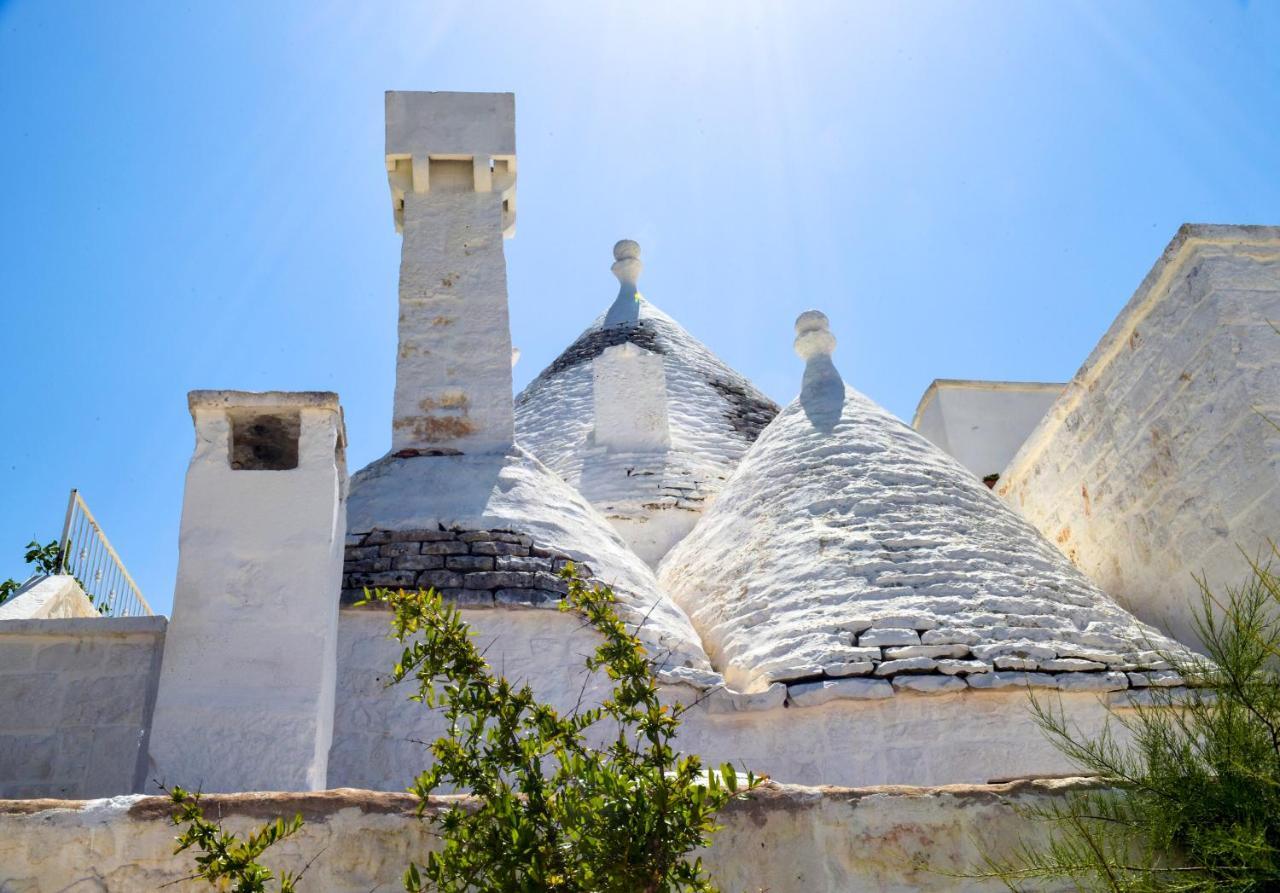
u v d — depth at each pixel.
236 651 6.46
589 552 9.60
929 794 4.89
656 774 4.36
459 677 4.66
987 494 10.71
